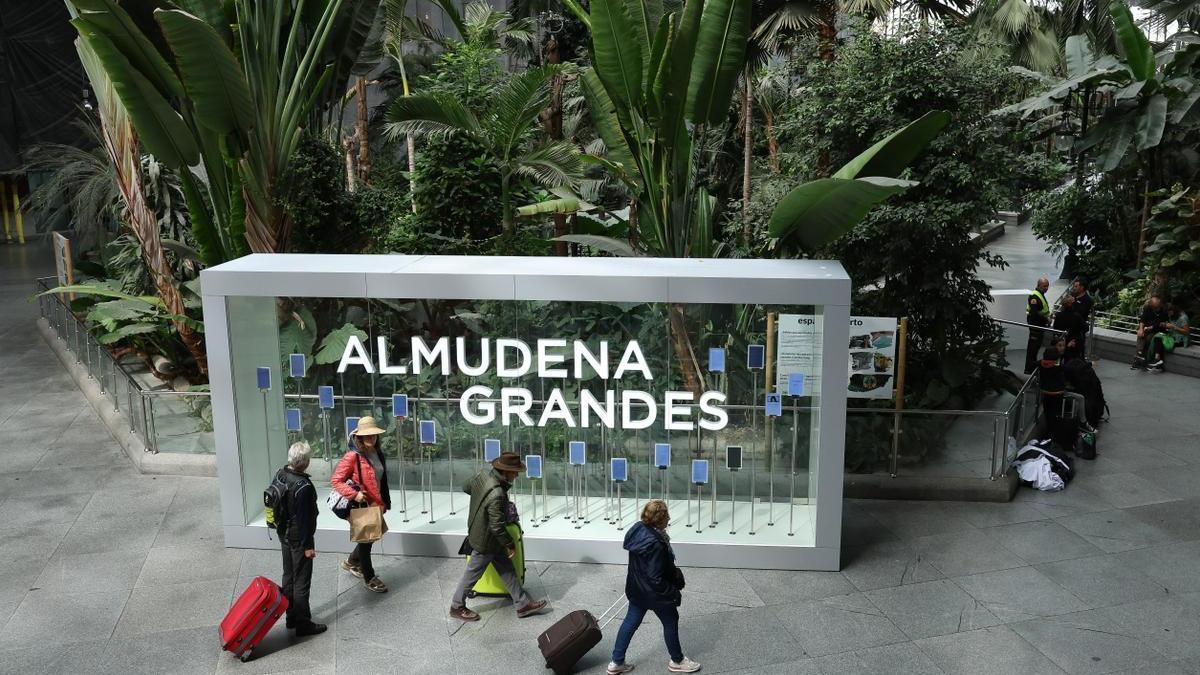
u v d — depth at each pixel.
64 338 16.58
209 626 7.50
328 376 8.93
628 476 8.84
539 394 8.71
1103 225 19.61
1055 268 25.75
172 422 10.98
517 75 12.09
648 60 10.84
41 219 23.83
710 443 8.66
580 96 19.23
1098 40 20.81
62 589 8.11
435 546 8.74
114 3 9.93
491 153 12.84
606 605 7.82
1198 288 16.75
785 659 6.97
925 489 10.00
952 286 11.56
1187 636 7.25
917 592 8.00
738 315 8.27
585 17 10.66
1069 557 8.65
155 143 10.66
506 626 7.49
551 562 8.66
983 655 7.00
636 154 11.26
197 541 9.09
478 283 8.41
